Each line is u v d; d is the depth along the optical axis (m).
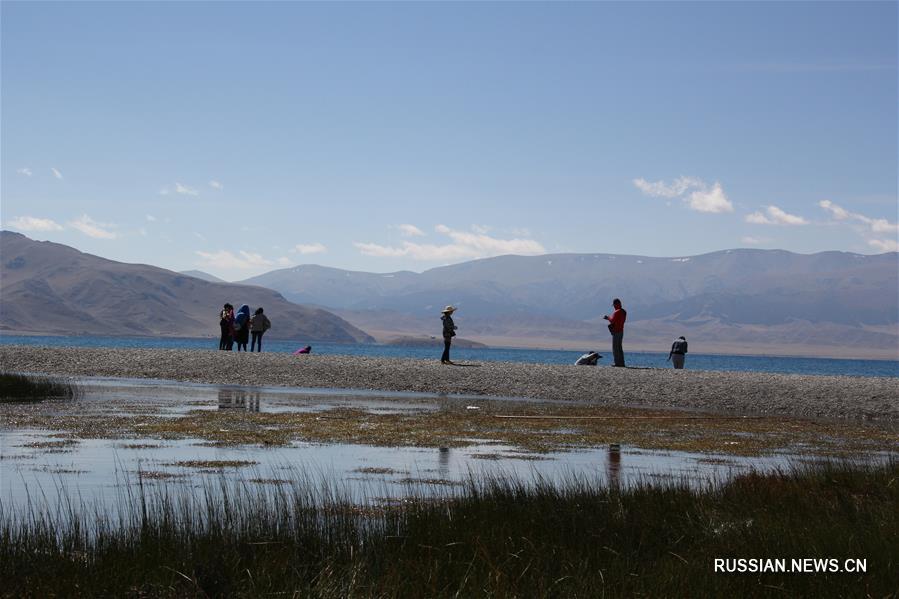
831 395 28.67
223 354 39.56
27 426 19.16
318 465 14.92
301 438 18.17
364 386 31.48
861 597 7.91
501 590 7.68
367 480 13.58
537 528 9.94
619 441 18.97
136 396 26.34
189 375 33.59
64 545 8.70
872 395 28.69
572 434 20.00
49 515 9.64
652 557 9.09
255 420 20.89
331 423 20.70
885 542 9.31
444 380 32.38
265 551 8.59
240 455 15.80
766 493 12.08
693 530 10.05
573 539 9.54
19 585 7.74
